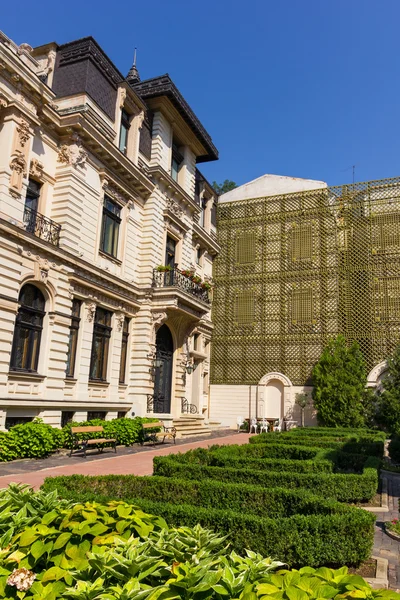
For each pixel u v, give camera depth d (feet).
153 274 70.85
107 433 53.16
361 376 83.97
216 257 105.91
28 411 47.09
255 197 104.83
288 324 96.12
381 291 89.97
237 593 8.61
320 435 62.34
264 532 17.03
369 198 94.02
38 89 49.52
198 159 95.45
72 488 21.79
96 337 61.05
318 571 9.20
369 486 29.45
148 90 74.18
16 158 46.37
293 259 97.96
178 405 78.18
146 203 73.46
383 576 17.19
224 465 34.76
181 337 80.69
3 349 43.52
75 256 54.13
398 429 66.80
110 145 60.95
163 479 22.85
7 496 13.64
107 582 9.53
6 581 9.21
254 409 95.50
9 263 44.75
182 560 9.95
